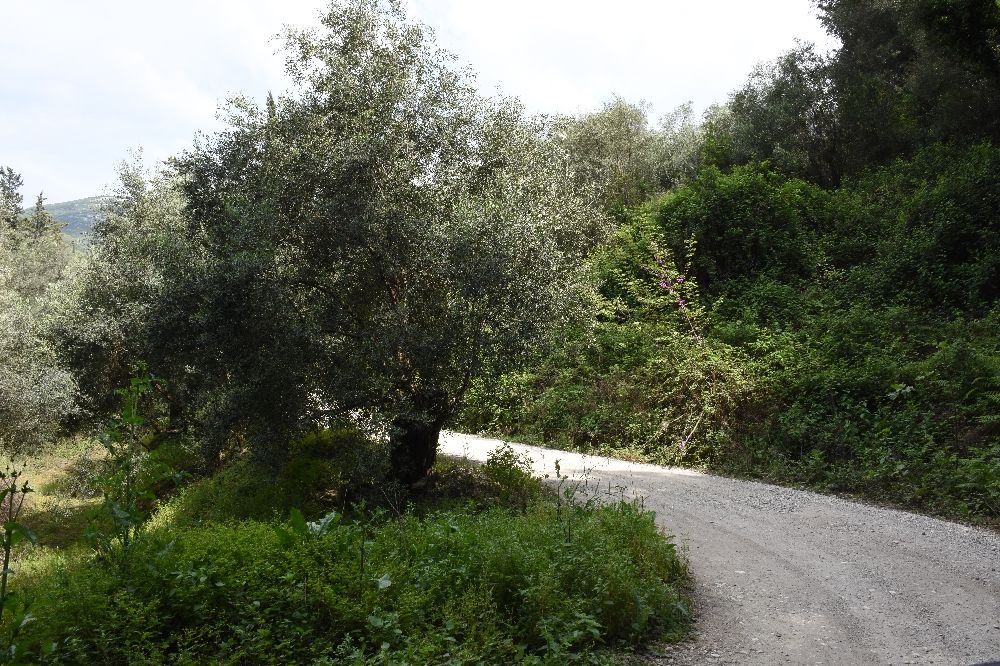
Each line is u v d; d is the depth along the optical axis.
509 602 6.74
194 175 13.76
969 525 10.77
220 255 12.19
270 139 13.11
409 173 13.20
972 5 25.14
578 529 8.18
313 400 12.73
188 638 5.79
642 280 24.56
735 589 8.05
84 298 21.73
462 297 12.09
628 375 20.41
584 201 18.61
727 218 25.72
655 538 8.46
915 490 12.28
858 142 31.72
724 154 34.91
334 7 13.50
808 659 6.14
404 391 13.06
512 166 13.94
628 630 6.64
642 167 38.94
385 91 13.09
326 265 12.76
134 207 21.86
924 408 14.77
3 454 21.33
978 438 13.29
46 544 14.62
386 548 7.52
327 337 12.87
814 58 33.81
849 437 14.58
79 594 6.08
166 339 12.27
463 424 21.52
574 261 14.58
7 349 21.64
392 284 13.30
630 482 14.15
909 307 19.61
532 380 21.64
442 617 6.26
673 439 17.14
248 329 11.91
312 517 12.27
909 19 29.25
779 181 28.98
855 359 17.33
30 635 5.75
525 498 12.62
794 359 17.91
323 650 5.71
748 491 13.34
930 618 7.06
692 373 18.09
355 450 12.73
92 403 21.86
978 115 27.83
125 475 7.11
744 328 20.67
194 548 7.12
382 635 5.88
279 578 6.48
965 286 19.55
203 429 13.24
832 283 22.91
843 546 9.73
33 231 63.09
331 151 12.48
